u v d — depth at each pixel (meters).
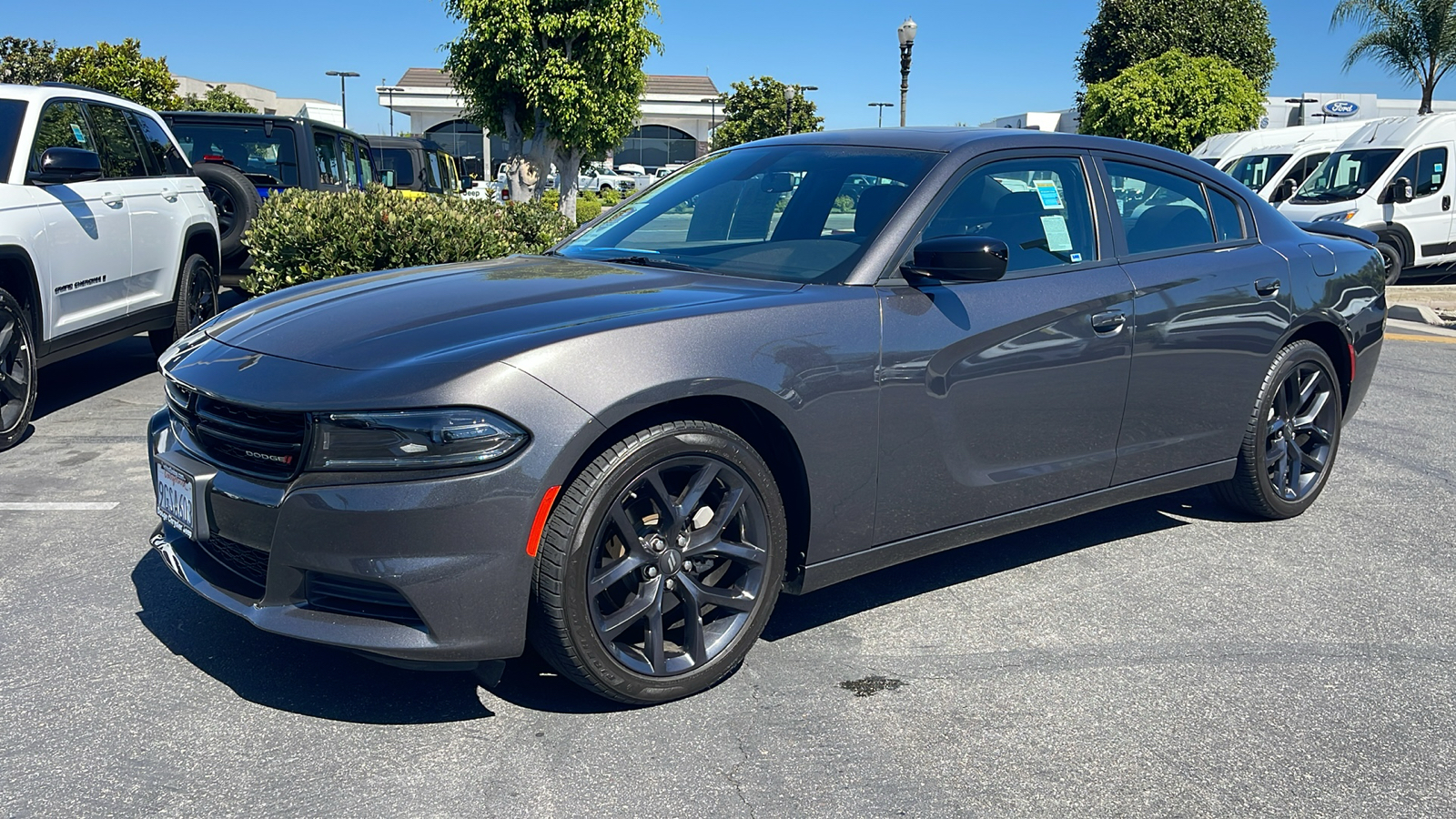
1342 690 3.02
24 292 5.49
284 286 7.38
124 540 4.06
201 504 2.70
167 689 2.90
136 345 8.60
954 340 3.17
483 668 2.63
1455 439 6.05
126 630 3.26
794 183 3.62
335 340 2.75
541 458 2.50
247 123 11.04
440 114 59.34
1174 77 28.92
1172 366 3.80
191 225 7.38
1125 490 3.82
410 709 2.81
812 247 3.28
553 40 21.06
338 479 2.49
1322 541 4.30
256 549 2.62
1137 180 3.90
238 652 3.12
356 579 2.50
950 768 2.57
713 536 2.85
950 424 3.22
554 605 2.59
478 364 2.51
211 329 3.14
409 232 7.36
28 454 5.29
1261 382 4.19
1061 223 3.60
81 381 7.10
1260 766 2.61
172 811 2.34
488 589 2.52
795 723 2.77
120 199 6.43
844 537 3.09
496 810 2.37
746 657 3.16
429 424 2.44
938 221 3.30
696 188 3.91
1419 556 4.14
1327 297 4.37
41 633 3.23
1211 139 18.78
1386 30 25.98
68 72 28.52
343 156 12.63
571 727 2.73
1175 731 2.78
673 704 2.86
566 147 22.19
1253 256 4.13
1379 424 6.40
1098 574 3.89
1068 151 3.74
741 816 2.36
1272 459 4.37
